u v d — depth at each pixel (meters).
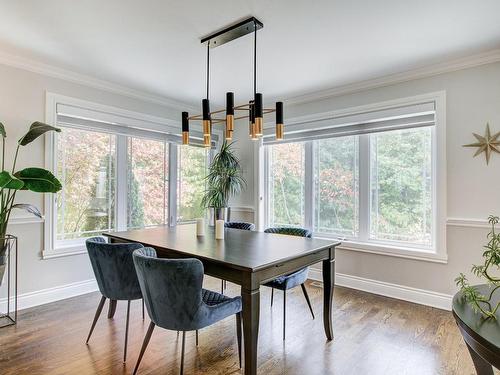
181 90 3.85
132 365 2.02
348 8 2.09
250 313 1.72
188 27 2.35
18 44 2.63
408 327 2.62
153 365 2.03
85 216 3.49
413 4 2.04
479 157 2.84
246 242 2.40
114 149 3.75
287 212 4.36
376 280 3.46
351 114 3.64
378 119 3.45
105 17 2.21
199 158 4.78
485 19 2.21
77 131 3.43
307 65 3.06
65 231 3.33
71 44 2.63
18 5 2.06
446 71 3.00
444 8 2.08
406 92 3.25
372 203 3.60
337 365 2.06
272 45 2.64
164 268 1.68
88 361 2.06
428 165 3.22
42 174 2.68
